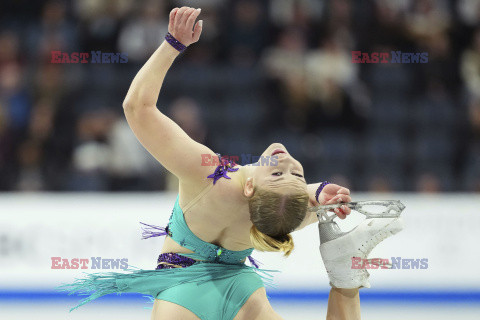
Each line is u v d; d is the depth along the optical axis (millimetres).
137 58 25047
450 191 23609
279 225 8289
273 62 25078
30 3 27391
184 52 25953
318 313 18422
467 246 19656
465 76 26812
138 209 19109
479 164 24297
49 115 22984
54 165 22281
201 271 8945
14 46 25047
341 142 24234
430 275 19500
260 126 24453
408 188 23562
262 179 8328
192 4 25953
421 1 27172
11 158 22453
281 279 19000
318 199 9250
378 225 8445
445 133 25500
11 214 18719
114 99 24578
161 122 8328
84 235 18750
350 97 24750
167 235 9398
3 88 23734
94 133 22156
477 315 18781
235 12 26672
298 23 26328
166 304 8797
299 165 8555
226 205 8617
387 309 19094
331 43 25281
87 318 17625
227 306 8836
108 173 21766
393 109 25703
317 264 19203
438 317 18578
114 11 25203
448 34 27109
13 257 18516
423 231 19641
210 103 25391
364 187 23406
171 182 21641
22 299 18328
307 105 24469
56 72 24062
